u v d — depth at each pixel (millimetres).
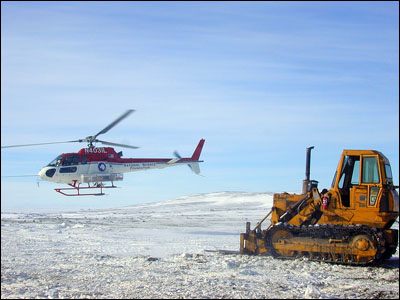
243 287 11711
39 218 53031
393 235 15297
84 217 56875
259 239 16953
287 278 13016
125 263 15773
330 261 15562
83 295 10758
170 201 103625
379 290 11617
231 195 99812
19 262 16141
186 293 10953
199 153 38031
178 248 20766
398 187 16219
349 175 16016
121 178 33188
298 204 16688
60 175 31062
